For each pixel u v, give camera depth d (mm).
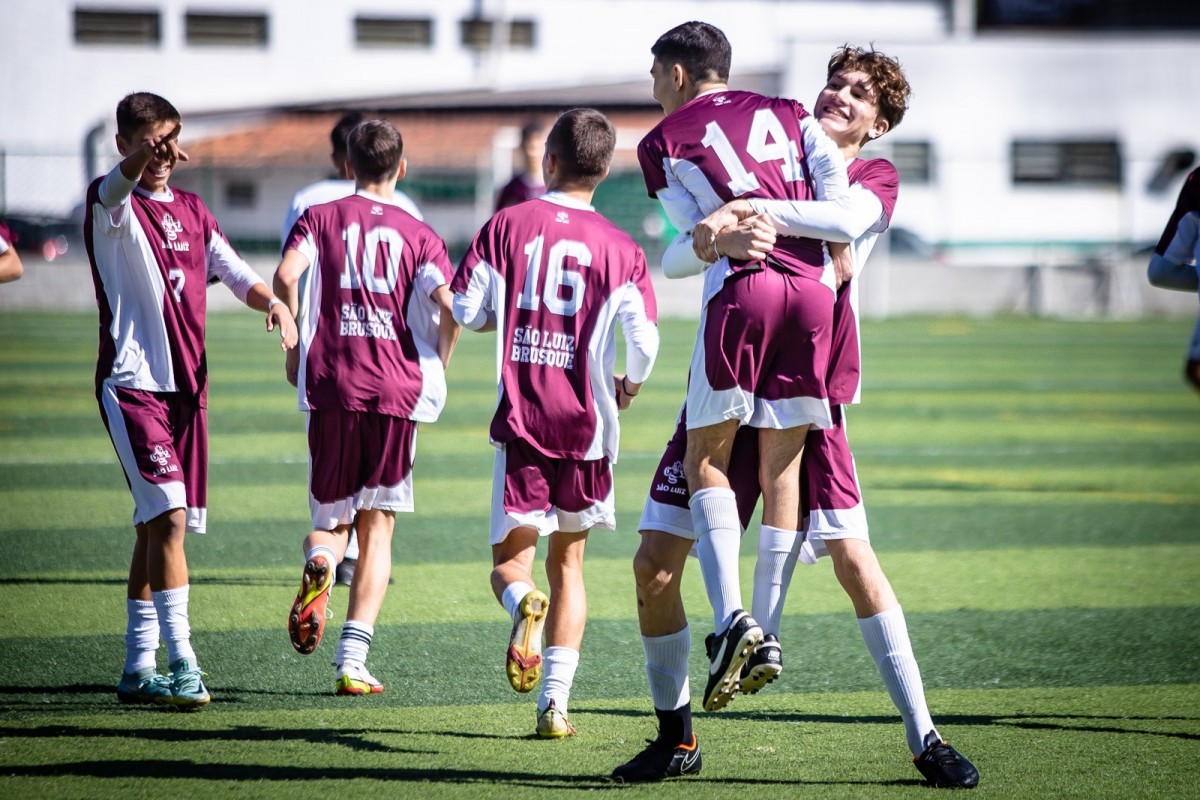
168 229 11938
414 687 12609
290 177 83438
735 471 10266
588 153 11625
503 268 11320
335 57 98188
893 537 20188
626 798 9641
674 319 65312
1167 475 26078
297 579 16891
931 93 82750
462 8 99625
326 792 9656
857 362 10266
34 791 9562
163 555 11836
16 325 53375
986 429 32344
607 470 11547
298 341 12805
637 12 101750
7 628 14312
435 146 81438
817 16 102125
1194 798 9711
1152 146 83812
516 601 10625
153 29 95375
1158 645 14344
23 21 93188
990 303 74062
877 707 12234
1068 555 18969
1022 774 10242
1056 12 115938
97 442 27281
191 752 10562
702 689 12883
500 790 9773
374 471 12594
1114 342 57219
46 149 93688
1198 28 109000
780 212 9594
